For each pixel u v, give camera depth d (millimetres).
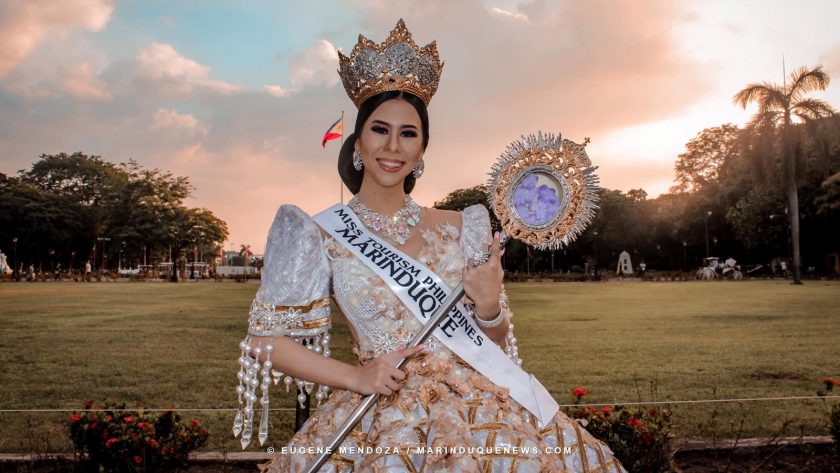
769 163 31984
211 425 5441
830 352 9344
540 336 11406
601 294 24688
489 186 2010
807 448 4520
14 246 48750
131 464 3932
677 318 14461
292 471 1880
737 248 51000
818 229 41250
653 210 58812
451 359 2012
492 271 1946
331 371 1856
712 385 7098
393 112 2129
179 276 49781
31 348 10000
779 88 32219
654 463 3938
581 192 1984
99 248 54281
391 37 2141
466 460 1607
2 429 5234
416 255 2146
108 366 8352
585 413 4176
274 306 1932
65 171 53000
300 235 1990
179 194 54781
